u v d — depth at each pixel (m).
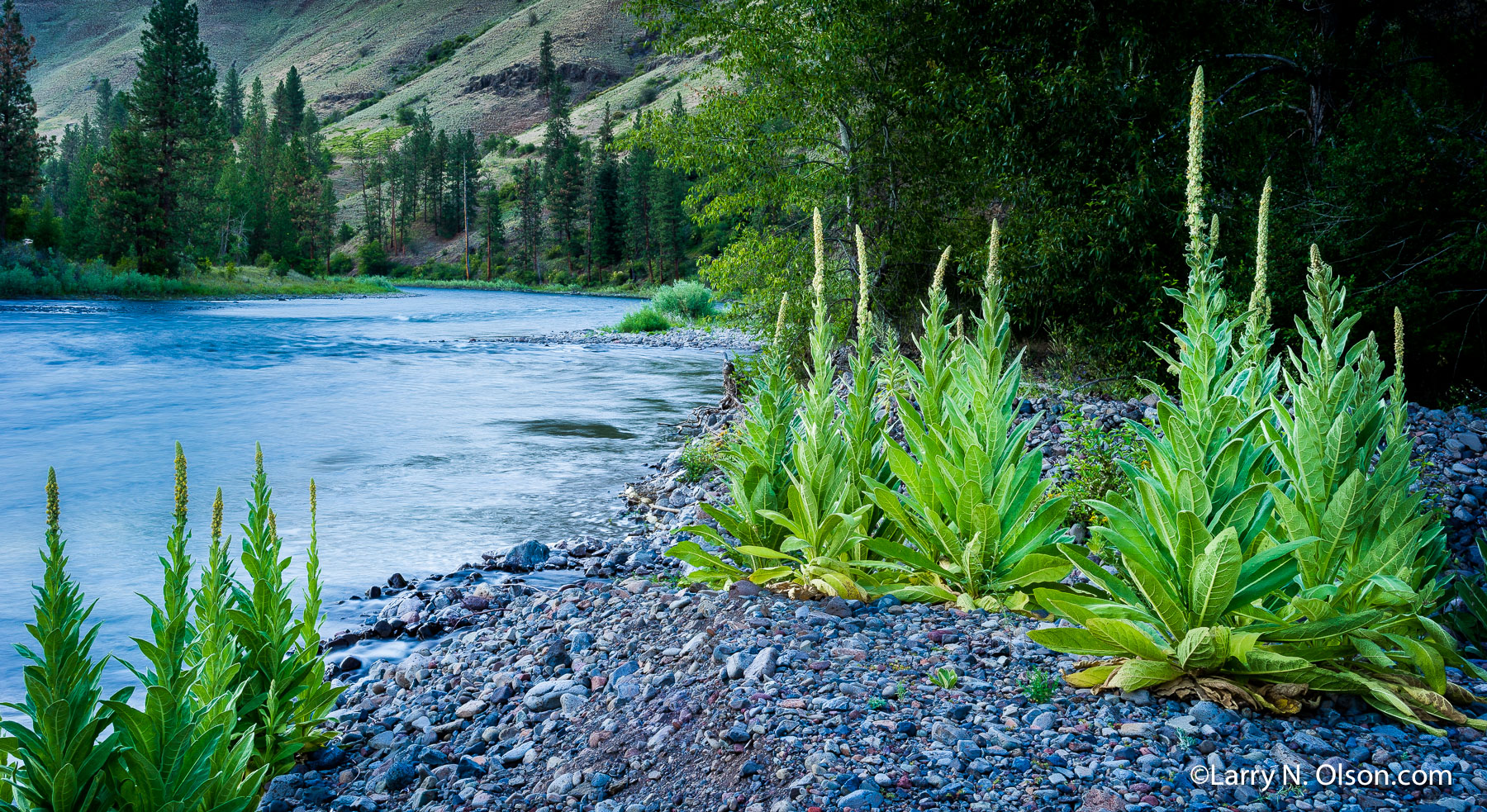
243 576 7.91
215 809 3.12
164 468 13.30
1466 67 14.38
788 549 5.82
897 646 4.66
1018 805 3.13
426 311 63.34
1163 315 13.09
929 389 5.90
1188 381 4.18
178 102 74.81
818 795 3.23
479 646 5.96
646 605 6.10
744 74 18.27
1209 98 13.70
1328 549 3.92
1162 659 3.99
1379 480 4.02
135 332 38.06
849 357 6.14
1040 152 13.95
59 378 24.00
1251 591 3.94
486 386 24.58
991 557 5.32
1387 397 12.73
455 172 153.75
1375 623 3.95
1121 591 4.32
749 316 18.88
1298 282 12.39
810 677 4.25
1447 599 5.82
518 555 8.48
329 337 39.66
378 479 12.68
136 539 9.40
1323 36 14.89
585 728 4.34
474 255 142.88
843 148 18.06
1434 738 3.56
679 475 12.40
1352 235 12.70
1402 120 13.00
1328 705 3.82
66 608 3.05
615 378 27.23
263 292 79.88
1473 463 8.02
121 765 3.09
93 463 13.62
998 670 4.30
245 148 159.25
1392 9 14.51
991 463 5.29
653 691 4.50
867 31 17.00
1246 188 13.51
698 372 29.20
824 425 5.77
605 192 123.56
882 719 3.78
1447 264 12.16
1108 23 13.82
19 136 70.75
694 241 120.19
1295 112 15.73
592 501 11.51
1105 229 13.16
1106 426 10.05
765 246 18.25
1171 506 4.07
